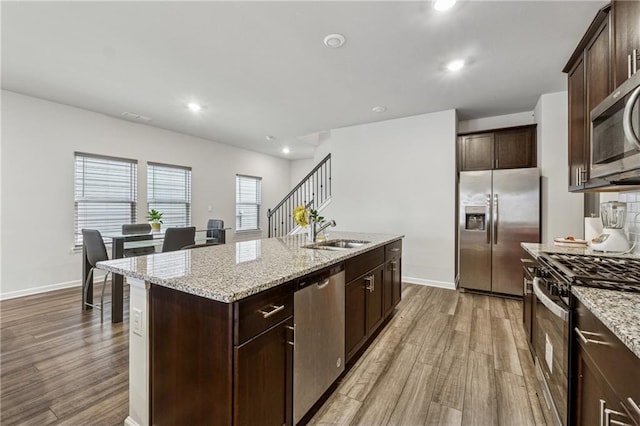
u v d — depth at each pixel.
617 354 0.86
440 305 3.42
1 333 2.62
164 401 1.38
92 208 4.30
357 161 4.89
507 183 3.64
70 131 4.04
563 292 1.33
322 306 1.69
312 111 4.23
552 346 1.52
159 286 1.39
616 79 1.61
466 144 4.32
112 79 3.19
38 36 2.38
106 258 3.14
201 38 2.42
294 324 1.45
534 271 2.03
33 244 3.74
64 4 2.00
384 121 4.66
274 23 2.23
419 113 4.31
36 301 3.47
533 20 2.19
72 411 1.65
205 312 1.21
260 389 1.24
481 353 2.31
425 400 1.76
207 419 1.21
